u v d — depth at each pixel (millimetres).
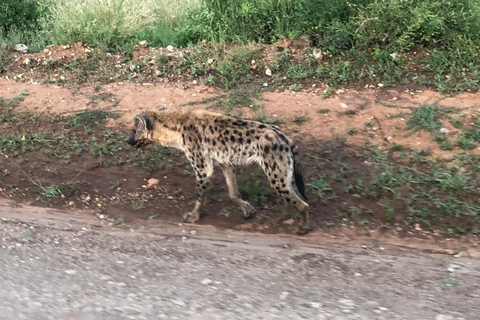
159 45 11172
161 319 4180
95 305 4398
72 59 10633
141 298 4555
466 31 9688
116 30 11219
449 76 9102
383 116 8453
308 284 4941
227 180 6598
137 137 6742
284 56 9930
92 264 5324
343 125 8359
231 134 6230
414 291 4812
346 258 5641
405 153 7676
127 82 9930
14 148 8312
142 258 5535
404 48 9609
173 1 12555
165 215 6891
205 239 6195
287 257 5629
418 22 9492
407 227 6422
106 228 6508
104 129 8695
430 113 8266
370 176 7266
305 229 6301
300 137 8141
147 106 9188
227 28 10828
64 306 4367
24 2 12750
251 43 10391
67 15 11812
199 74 9922
